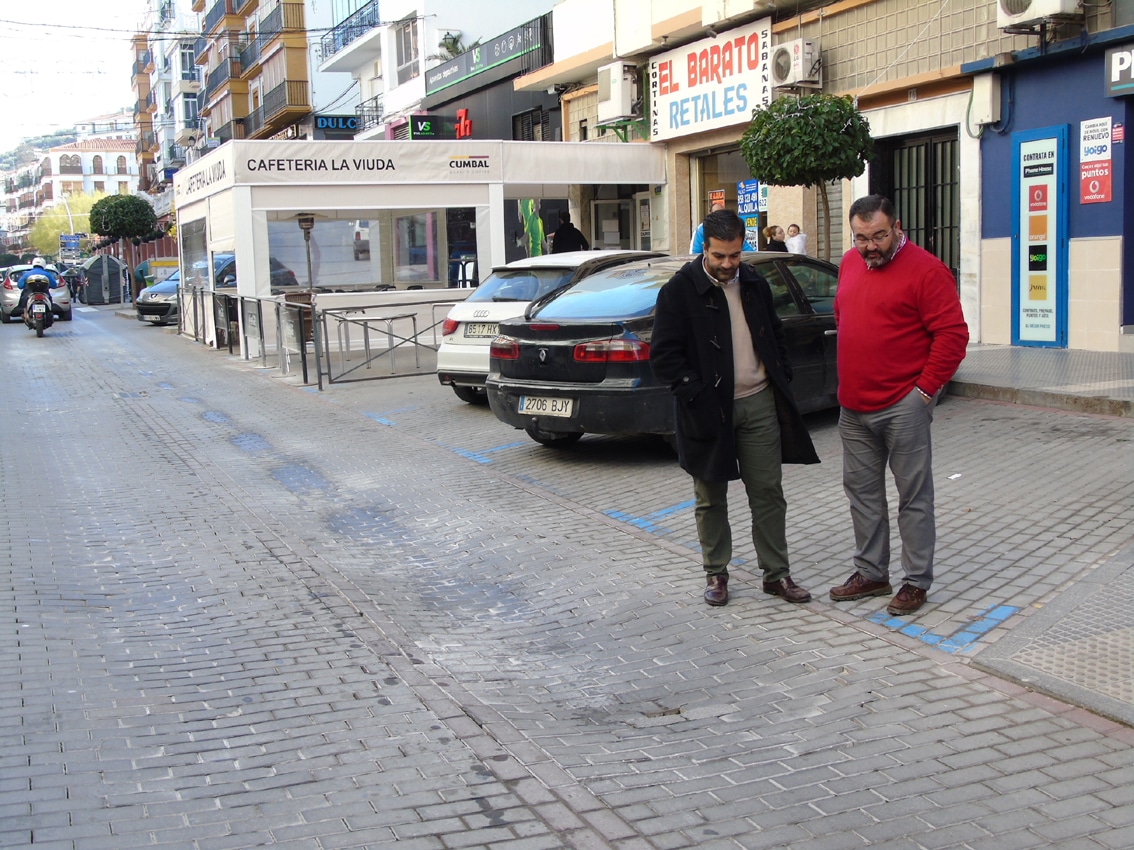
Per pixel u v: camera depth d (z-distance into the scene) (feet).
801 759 12.77
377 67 136.36
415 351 51.83
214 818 11.49
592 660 16.71
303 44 155.02
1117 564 18.13
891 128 50.14
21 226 586.04
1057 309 42.57
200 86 241.96
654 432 27.73
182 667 16.12
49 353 70.64
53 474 30.17
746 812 11.51
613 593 19.48
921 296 16.61
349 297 55.01
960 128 46.29
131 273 157.69
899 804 11.55
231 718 14.23
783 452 18.19
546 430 29.27
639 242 73.82
